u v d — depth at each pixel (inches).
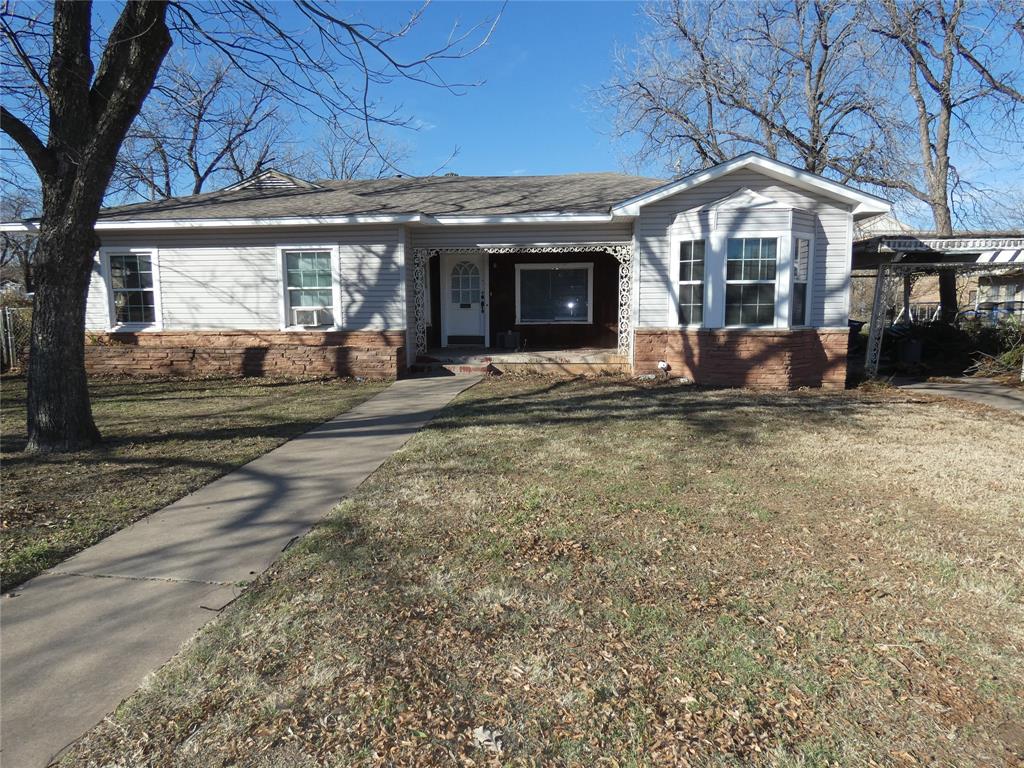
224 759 87.0
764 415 325.7
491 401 367.9
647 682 103.0
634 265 455.5
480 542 158.4
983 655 110.3
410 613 124.6
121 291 509.7
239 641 115.7
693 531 165.5
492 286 582.9
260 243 490.6
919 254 538.0
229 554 155.3
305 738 91.0
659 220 446.6
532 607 126.5
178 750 88.8
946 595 131.3
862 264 593.3
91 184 241.3
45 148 242.5
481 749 88.7
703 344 431.2
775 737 90.7
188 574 144.3
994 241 460.4
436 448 254.8
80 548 159.3
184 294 500.4
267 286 494.0
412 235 498.9
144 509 187.2
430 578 139.1
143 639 117.4
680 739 90.4
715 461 233.6
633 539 160.2
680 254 442.0
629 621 121.1
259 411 342.6
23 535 165.6
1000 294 992.2
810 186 420.8
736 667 106.7
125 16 236.5
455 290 587.2
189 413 337.7
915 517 176.1
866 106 785.6
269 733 92.0
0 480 213.8
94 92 249.6
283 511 185.6
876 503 187.6
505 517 175.3
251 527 173.2
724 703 97.9
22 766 85.8
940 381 485.1
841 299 431.2
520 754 87.7
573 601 128.9
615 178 621.6
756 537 161.8
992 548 155.2
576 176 652.1
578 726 93.2
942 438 273.4
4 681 105.0
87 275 255.8
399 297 483.2
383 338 486.9
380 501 190.2
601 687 101.7
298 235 486.3
